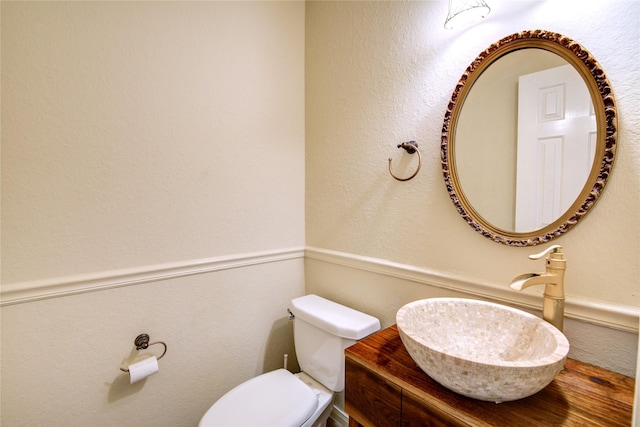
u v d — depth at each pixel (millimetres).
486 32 974
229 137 1452
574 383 726
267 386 1248
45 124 1023
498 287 966
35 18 994
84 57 1081
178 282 1324
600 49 764
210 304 1424
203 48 1354
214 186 1414
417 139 1188
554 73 837
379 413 810
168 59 1263
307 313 1366
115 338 1182
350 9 1438
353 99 1445
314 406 1158
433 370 674
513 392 607
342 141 1514
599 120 763
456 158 1061
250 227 1546
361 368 863
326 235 1633
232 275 1489
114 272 1167
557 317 769
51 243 1050
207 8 1359
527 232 909
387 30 1281
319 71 1627
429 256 1171
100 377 1157
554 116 842
